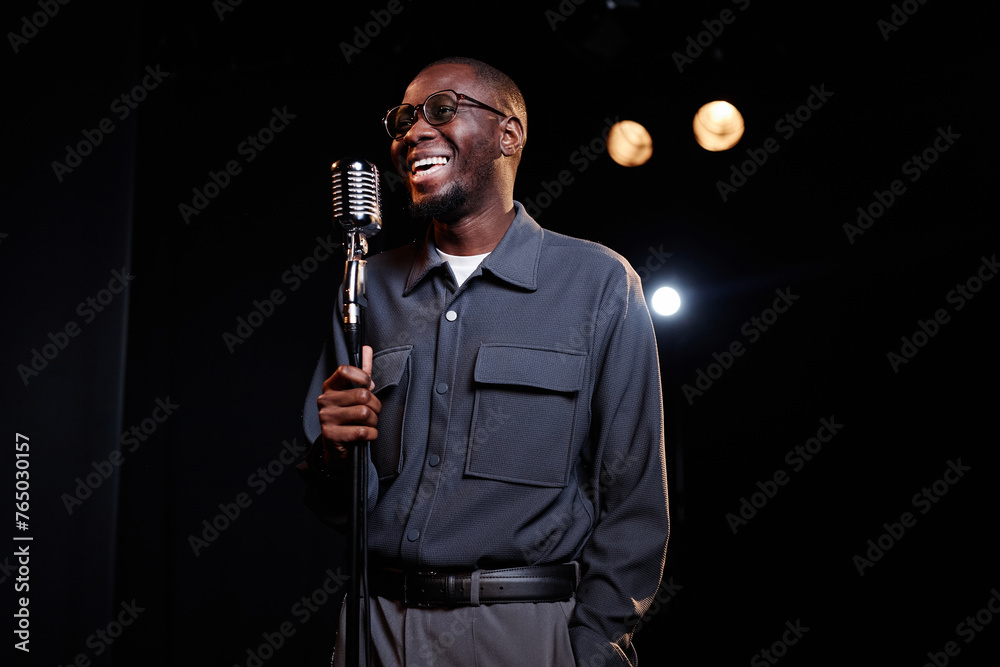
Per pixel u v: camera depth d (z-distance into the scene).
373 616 1.52
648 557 1.48
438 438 1.55
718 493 4.82
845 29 4.22
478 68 1.74
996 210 4.19
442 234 1.71
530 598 1.46
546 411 1.54
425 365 1.61
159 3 3.51
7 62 2.81
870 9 4.14
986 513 4.30
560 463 1.52
